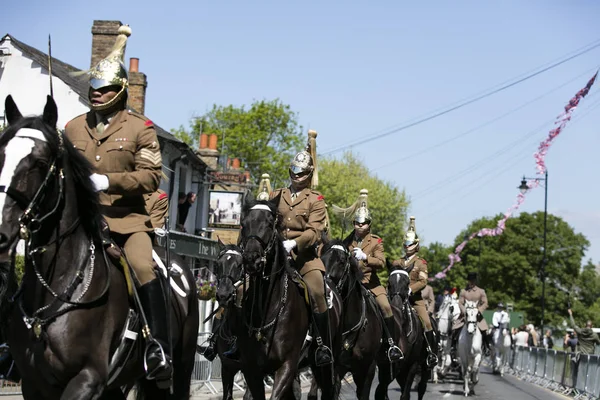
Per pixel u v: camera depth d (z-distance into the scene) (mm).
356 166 74312
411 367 17812
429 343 19500
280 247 11227
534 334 49062
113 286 7777
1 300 7508
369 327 14594
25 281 7477
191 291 9617
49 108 7363
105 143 8086
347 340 13930
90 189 7574
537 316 100750
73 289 7441
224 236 40781
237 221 39938
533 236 104812
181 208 36750
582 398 26297
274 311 11023
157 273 8289
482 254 107062
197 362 21594
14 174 6797
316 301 12055
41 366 7359
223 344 15055
